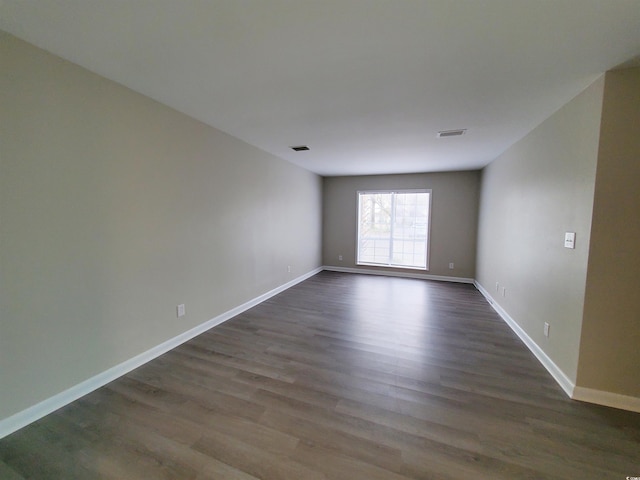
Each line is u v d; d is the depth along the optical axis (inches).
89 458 57.7
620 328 72.8
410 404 74.6
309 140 138.0
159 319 100.5
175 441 62.1
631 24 54.4
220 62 71.2
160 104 96.9
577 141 81.4
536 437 63.3
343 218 253.3
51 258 70.2
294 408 72.9
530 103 90.7
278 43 62.9
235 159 136.3
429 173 225.9
